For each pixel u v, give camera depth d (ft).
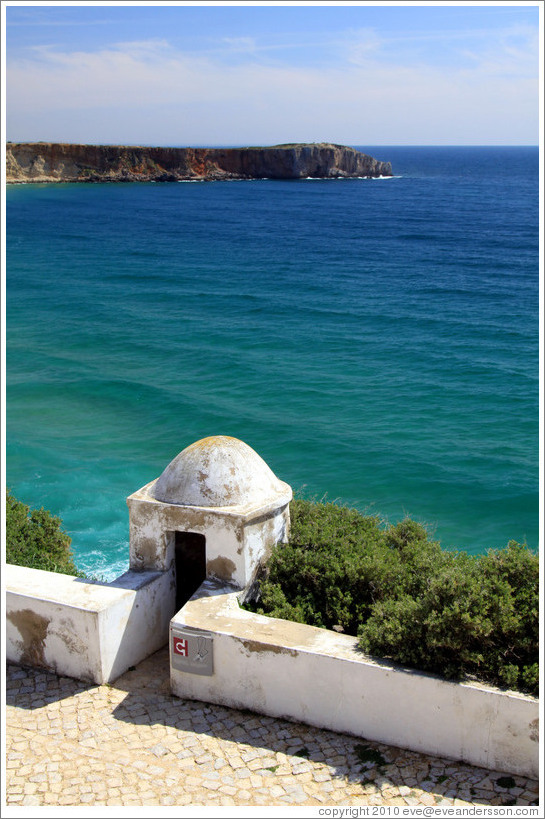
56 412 94.68
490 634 23.97
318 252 250.16
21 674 27.40
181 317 152.56
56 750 23.18
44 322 145.48
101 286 184.96
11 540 38.24
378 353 126.41
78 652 26.71
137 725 24.47
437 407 99.71
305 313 156.66
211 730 24.25
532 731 21.71
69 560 43.80
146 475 75.25
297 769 22.41
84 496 69.31
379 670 23.31
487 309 159.33
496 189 529.45
